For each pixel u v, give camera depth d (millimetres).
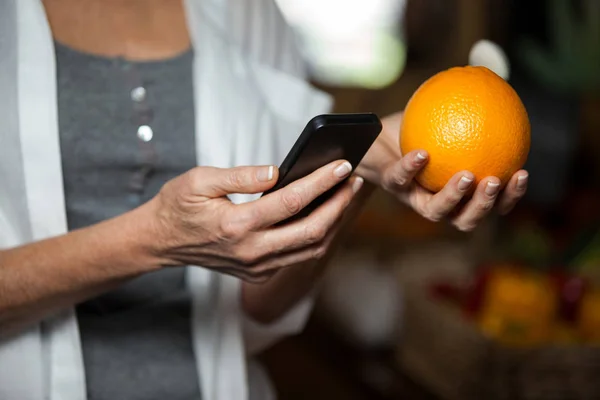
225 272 578
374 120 484
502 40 1417
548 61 1230
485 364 908
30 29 665
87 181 690
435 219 544
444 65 1697
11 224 656
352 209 669
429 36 1729
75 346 681
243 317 801
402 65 1855
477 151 499
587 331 973
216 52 771
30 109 653
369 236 1490
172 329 742
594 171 1375
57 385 679
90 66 692
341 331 1268
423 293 1078
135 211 555
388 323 1214
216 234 508
